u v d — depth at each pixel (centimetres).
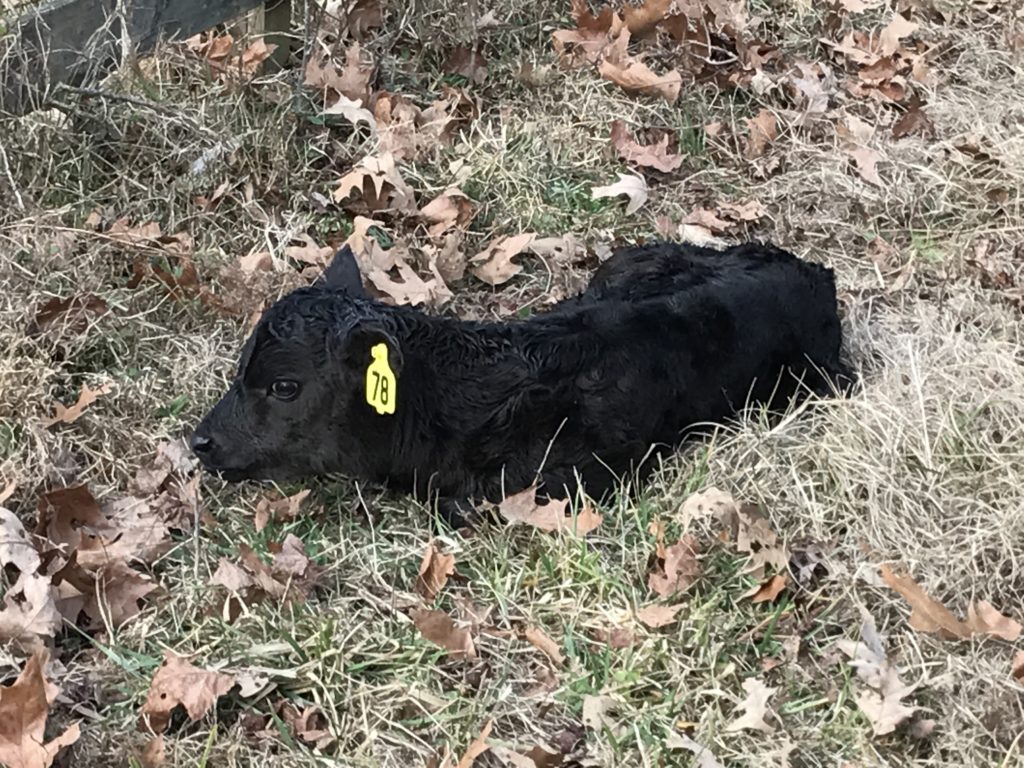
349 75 212
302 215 194
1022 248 204
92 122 192
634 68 224
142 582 143
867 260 201
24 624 135
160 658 138
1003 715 136
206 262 182
